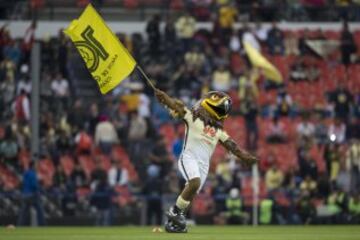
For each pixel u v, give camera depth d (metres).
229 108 44.50
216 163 88.12
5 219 82.69
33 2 107.56
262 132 95.44
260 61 91.75
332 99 100.06
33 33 97.06
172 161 86.81
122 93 97.50
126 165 89.69
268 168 88.81
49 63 98.00
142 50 102.25
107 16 112.06
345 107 99.19
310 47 107.00
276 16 110.12
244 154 44.81
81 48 45.53
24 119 92.50
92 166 88.75
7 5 107.06
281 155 93.31
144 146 91.44
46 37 103.19
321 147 93.19
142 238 40.03
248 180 87.19
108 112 94.56
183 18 104.00
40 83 96.12
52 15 108.62
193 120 44.25
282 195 84.88
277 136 94.88
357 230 55.09
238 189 84.25
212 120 44.31
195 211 82.19
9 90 95.44
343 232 50.62
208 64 100.69
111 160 89.50
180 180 82.31
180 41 102.88
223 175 85.62
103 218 83.00
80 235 44.94
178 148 83.75
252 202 82.50
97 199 83.19
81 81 100.75
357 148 89.75
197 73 99.56
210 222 82.19
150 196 82.31
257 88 99.44
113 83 45.47
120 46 45.38
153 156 86.81
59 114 93.94
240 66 101.56
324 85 104.06
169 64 101.44
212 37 103.81
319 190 84.19
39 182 86.19
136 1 112.25
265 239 39.34
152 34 102.25
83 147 89.12
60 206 83.44
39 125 91.25
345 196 83.12
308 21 110.88
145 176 89.19
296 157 92.75
